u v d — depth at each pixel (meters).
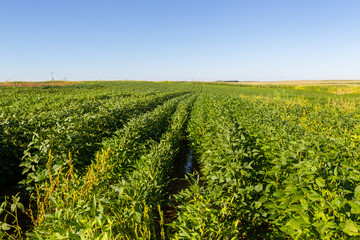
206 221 2.38
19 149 5.01
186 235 2.15
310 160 2.95
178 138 7.99
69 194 2.67
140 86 69.00
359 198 2.25
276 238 2.97
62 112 8.25
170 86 73.94
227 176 3.23
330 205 2.28
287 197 2.85
